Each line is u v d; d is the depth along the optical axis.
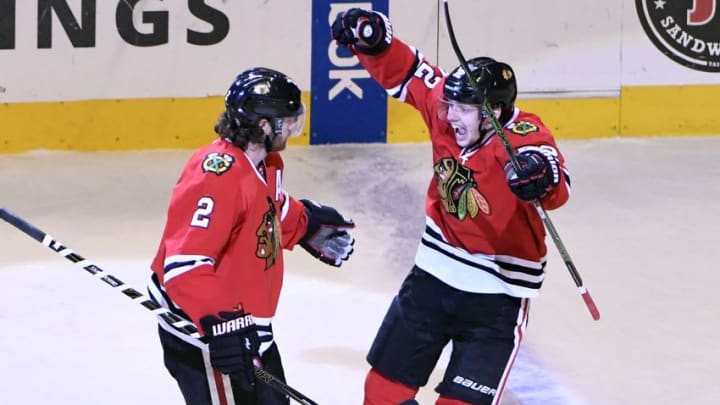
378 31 13.59
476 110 12.48
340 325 18.22
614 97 27.84
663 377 16.61
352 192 24.55
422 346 13.69
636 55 27.69
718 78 27.97
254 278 11.86
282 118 11.62
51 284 19.70
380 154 26.80
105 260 21.00
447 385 13.38
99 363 16.78
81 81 26.66
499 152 12.57
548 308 18.91
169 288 11.37
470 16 27.05
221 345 11.25
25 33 26.25
